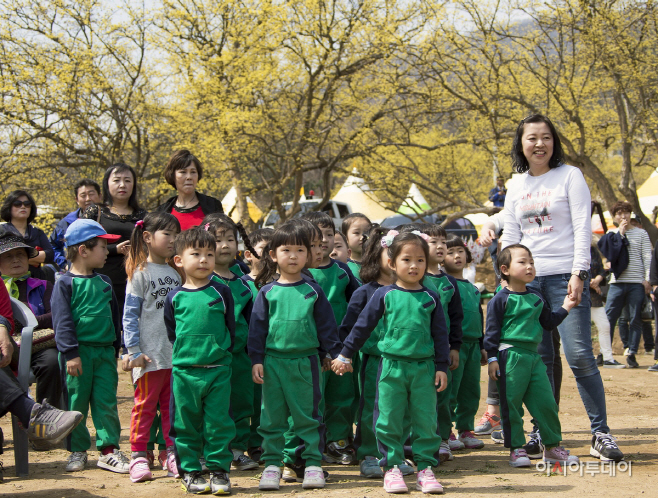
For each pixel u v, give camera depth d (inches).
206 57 561.6
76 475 170.4
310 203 805.9
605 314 368.5
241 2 573.6
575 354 176.1
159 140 623.8
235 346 181.9
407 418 158.6
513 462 172.2
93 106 575.2
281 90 600.7
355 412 192.2
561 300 178.7
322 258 179.3
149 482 160.1
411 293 155.6
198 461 154.0
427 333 154.1
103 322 176.6
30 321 171.2
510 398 171.5
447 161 802.8
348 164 725.3
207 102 566.9
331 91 595.8
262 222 710.5
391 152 638.5
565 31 531.8
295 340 156.3
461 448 203.2
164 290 174.4
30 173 571.2
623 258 359.3
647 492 140.3
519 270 170.1
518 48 559.5
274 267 179.6
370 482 157.4
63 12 550.0
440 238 187.6
